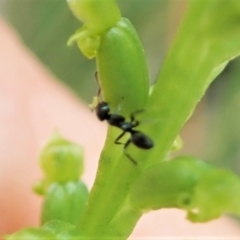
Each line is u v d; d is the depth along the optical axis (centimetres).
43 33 9
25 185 7
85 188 5
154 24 9
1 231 7
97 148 8
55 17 9
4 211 7
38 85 9
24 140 8
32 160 7
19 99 8
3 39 9
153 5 9
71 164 5
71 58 9
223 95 10
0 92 8
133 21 9
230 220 8
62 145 5
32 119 8
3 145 8
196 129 9
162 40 9
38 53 9
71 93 9
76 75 10
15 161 7
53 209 5
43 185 5
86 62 10
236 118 9
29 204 7
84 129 8
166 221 7
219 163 9
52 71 9
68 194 5
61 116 8
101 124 9
